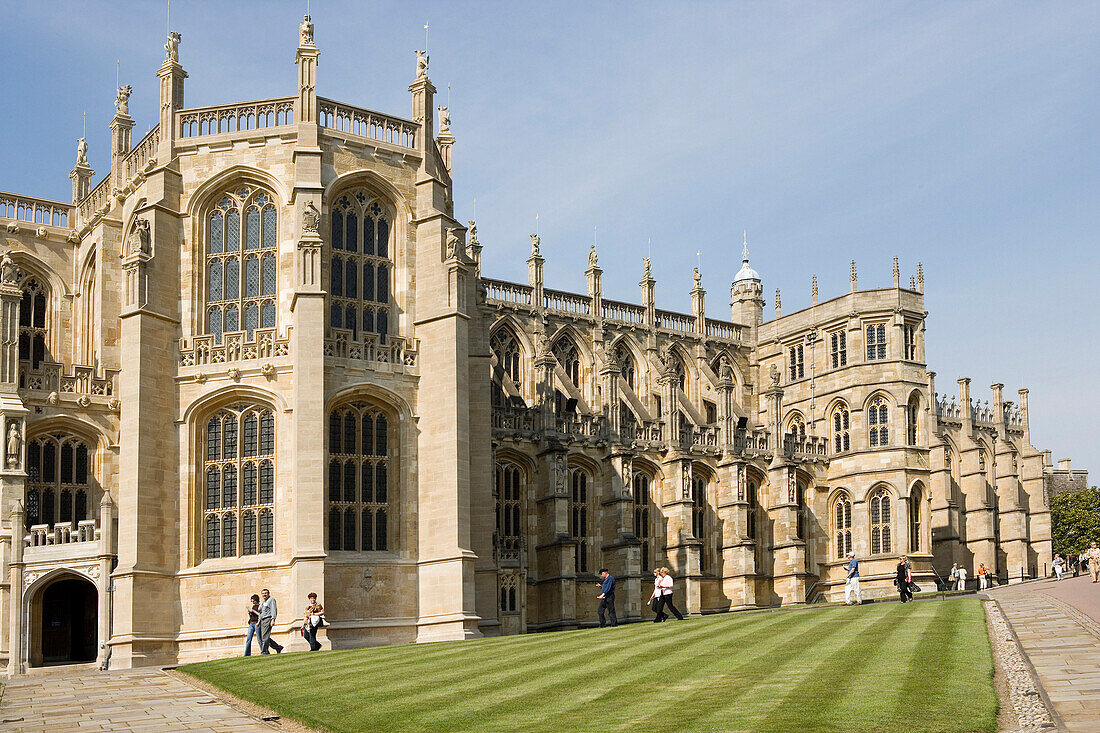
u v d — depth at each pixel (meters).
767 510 89.19
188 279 53.84
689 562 79.38
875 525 90.75
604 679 29.27
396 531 53.41
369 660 38.00
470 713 25.23
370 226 56.06
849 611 48.28
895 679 25.98
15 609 50.34
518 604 65.44
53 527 54.50
